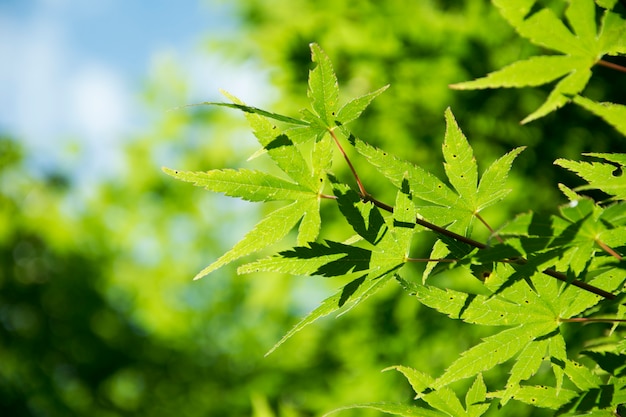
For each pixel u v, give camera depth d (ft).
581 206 3.06
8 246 24.62
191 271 23.89
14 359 23.31
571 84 3.04
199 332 23.76
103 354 24.08
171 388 23.77
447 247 3.82
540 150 11.43
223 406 21.24
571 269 3.37
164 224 23.88
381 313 12.40
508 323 3.84
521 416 7.62
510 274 3.72
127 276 24.99
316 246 3.75
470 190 3.85
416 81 12.38
